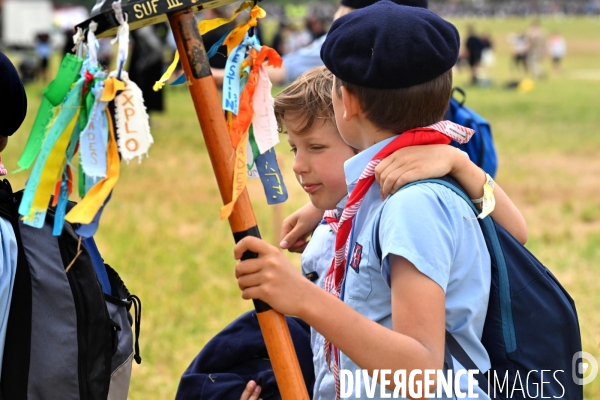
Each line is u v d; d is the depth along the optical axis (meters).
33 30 41.28
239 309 6.49
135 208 9.91
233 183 2.02
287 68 4.86
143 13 1.93
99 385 2.45
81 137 1.88
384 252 2.09
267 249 2.00
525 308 2.25
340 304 2.03
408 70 2.14
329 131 2.54
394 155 2.22
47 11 41.62
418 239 2.07
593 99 24.59
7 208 2.40
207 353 2.86
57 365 2.39
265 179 2.28
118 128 1.88
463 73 37.16
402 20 2.16
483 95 25.98
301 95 2.52
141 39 15.92
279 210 7.38
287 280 2.00
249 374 2.86
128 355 2.73
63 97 1.90
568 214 9.90
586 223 9.59
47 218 2.42
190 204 10.20
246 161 2.10
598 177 12.43
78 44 1.95
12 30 40.88
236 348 2.84
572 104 22.94
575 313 2.34
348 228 2.35
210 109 2.02
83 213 1.85
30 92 22.83
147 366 5.42
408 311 2.04
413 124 2.23
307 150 2.58
